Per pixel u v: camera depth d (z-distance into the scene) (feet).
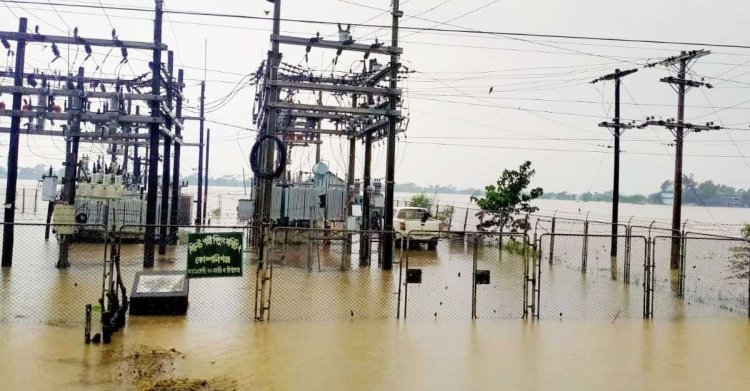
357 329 39.34
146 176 104.42
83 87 64.18
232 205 222.89
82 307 42.34
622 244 102.68
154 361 31.01
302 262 70.33
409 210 91.61
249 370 30.32
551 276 67.05
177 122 73.72
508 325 42.01
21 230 90.68
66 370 29.07
